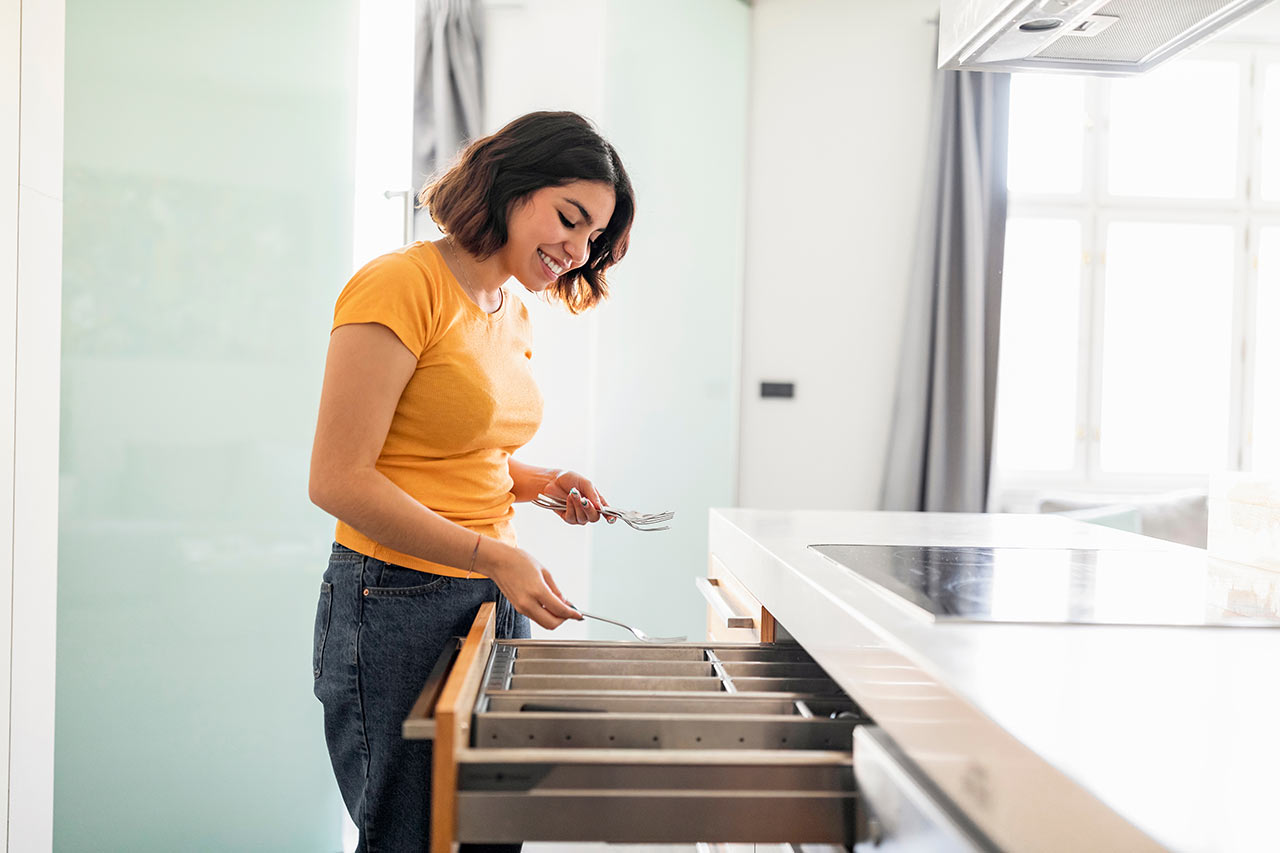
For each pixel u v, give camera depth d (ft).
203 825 6.93
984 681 2.31
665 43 10.91
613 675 3.84
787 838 2.69
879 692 2.79
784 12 12.80
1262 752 1.90
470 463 4.35
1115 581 3.75
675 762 2.66
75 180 5.91
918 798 2.29
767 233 12.87
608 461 10.37
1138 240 13.82
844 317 12.95
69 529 5.95
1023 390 13.76
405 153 9.14
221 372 6.93
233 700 7.13
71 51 5.84
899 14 12.83
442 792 2.58
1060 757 1.85
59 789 5.95
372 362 3.83
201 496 6.82
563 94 10.03
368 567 4.15
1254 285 13.80
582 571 10.01
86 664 6.09
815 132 12.87
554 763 2.64
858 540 5.02
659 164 10.92
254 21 7.07
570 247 4.42
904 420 12.67
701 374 11.66
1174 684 2.35
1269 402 13.89
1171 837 1.53
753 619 5.06
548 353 10.09
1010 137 13.20
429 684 3.08
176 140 6.53
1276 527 3.90
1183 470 13.93
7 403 4.81
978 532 5.58
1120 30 4.95
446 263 4.22
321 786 7.89
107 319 6.13
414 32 9.21
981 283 12.41
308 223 7.60
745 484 12.98
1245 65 13.74
